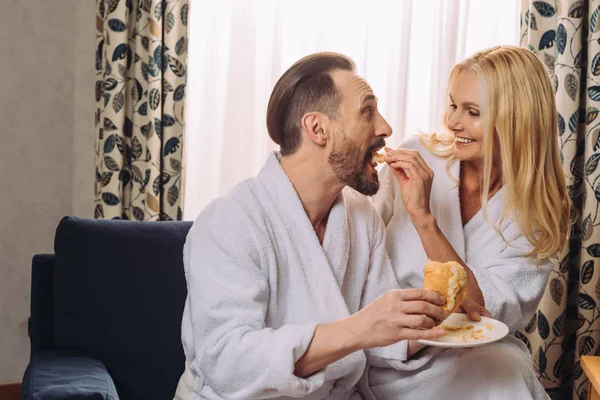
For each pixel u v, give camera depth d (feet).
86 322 5.69
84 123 9.39
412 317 4.20
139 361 5.74
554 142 5.81
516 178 5.69
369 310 4.32
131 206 8.72
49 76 9.23
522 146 5.63
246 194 4.99
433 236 5.53
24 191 9.29
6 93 9.09
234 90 8.95
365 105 4.93
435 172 6.12
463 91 5.71
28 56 9.13
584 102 8.57
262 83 8.99
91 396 4.66
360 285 5.39
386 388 5.48
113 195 8.55
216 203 4.99
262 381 4.35
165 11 8.47
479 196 6.08
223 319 4.55
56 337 5.71
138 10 8.53
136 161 8.64
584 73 8.54
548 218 5.78
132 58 8.65
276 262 4.92
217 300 4.58
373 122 5.00
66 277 5.74
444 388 5.29
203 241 4.82
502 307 5.64
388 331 4.25
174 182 8.69
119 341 5.71
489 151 5.63
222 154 9.02
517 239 5.88
